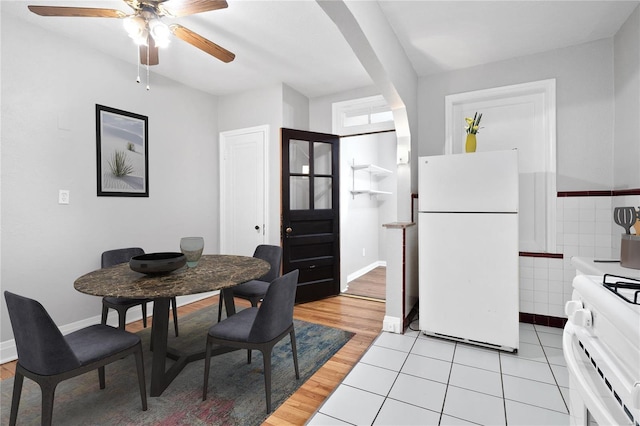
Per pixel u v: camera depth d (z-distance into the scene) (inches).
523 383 80.7
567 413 68.9
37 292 102.4
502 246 97.3
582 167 113.0
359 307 145.3
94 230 117.0
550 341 105.0
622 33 101.7
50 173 105.0
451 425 65.9
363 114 159.8
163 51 119.3
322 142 159.3
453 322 104.1
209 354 75.5
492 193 98.4
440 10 94.7
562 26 102.8
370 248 230.5
